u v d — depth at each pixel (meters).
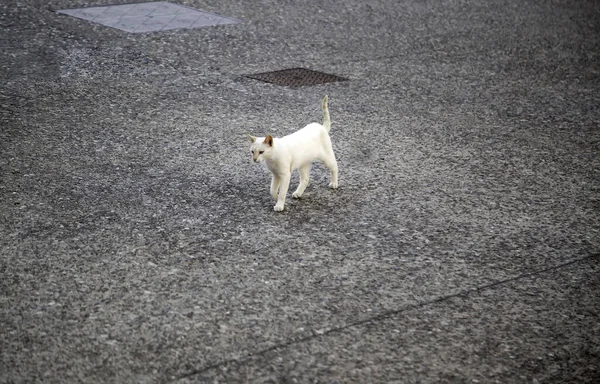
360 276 7.21
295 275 7.19
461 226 8.32
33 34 14.98
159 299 6.68
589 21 18.45
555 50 15.98
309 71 13.79
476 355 6.11
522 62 15.04
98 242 7.62
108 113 11.31
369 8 18.48
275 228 8.09
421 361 6.01
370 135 10.95
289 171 8.30
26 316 6.34
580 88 13.62
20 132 10.45
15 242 7.55
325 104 8.73
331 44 15.51
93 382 5.59
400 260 7.55
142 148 10.10
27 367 5.72
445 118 11.81
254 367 5.83
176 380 5.64
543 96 13.09
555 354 6.16
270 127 11.05
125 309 6.50
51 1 17.58
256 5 18.17
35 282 6.86
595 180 9.72
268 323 6.40
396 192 9.10
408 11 18.44
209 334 6.21
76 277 6.97
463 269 7.43
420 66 14.43
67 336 6.11
